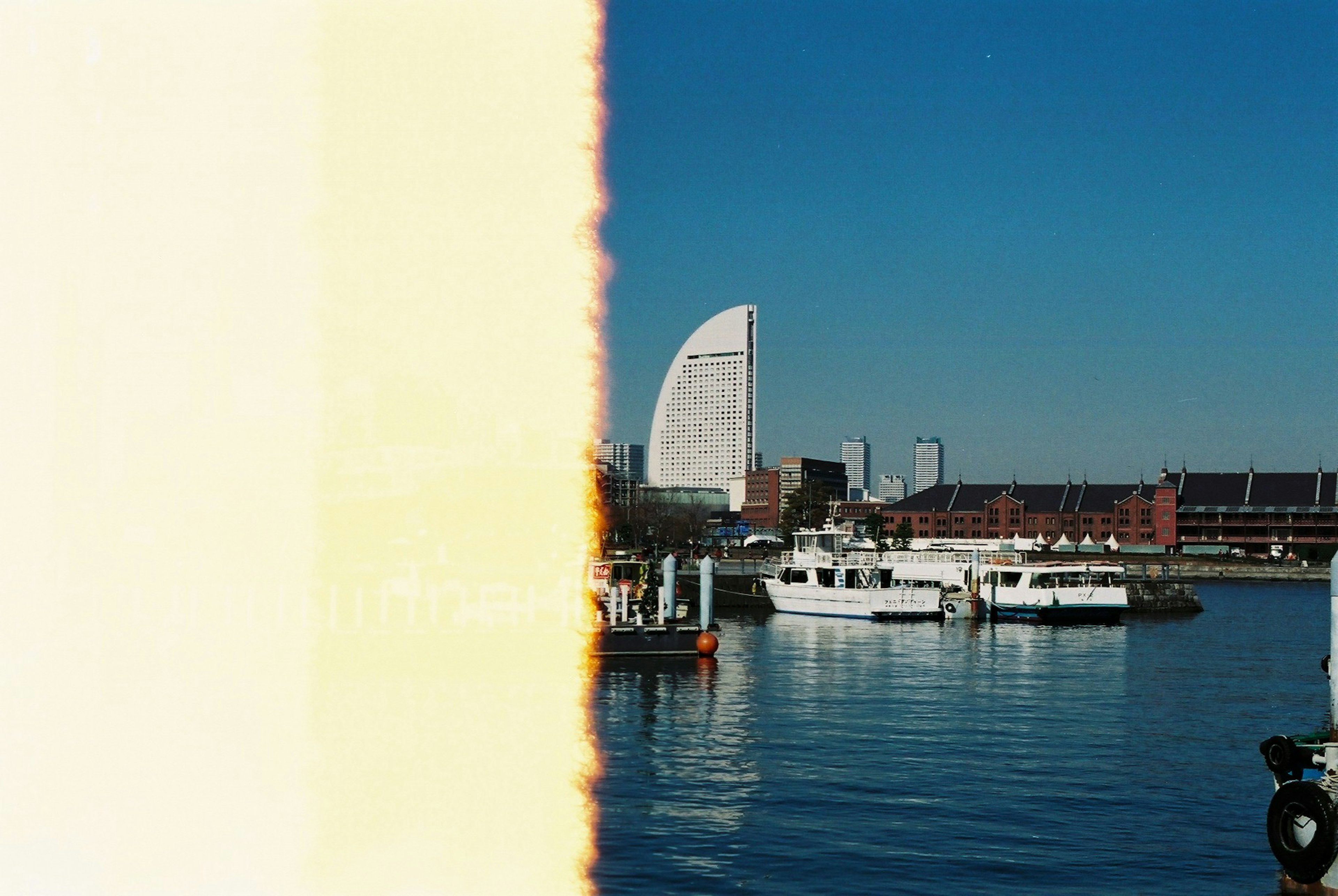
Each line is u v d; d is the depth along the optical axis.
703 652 72.81
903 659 77.31
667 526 198.62
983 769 41.53
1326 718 53.28
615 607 76.81
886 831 33.62
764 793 37.50
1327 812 28.73
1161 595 132.00
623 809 35.09
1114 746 45.97
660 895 28.12
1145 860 31.28
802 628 103.75
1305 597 167.00
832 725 50.16
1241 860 31.30
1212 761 43.09
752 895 28.38
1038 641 92.69
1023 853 31.73
